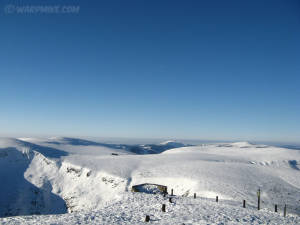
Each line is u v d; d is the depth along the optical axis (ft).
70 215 71.87
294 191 169.58
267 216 78.33
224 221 64.03
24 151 364.79
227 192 150.82
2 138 431.43
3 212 222.69
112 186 237.66
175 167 247.09
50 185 280.31
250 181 184.14
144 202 98.07
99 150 512.22
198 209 82.69
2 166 315.37
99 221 62.44
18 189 265.95
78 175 283.18
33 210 234.79
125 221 63.36
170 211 78.43
